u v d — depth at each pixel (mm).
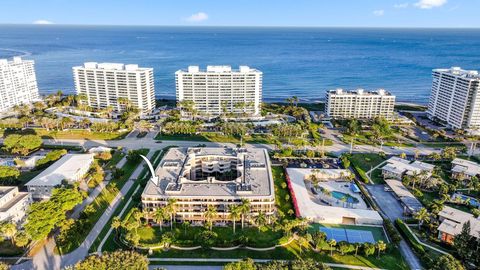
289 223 141625
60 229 144375
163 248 136250
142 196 152250
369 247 131750
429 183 184125
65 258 129000
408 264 129750
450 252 135500
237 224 154250
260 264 120500
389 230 145250
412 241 139875
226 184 164500
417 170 198250
